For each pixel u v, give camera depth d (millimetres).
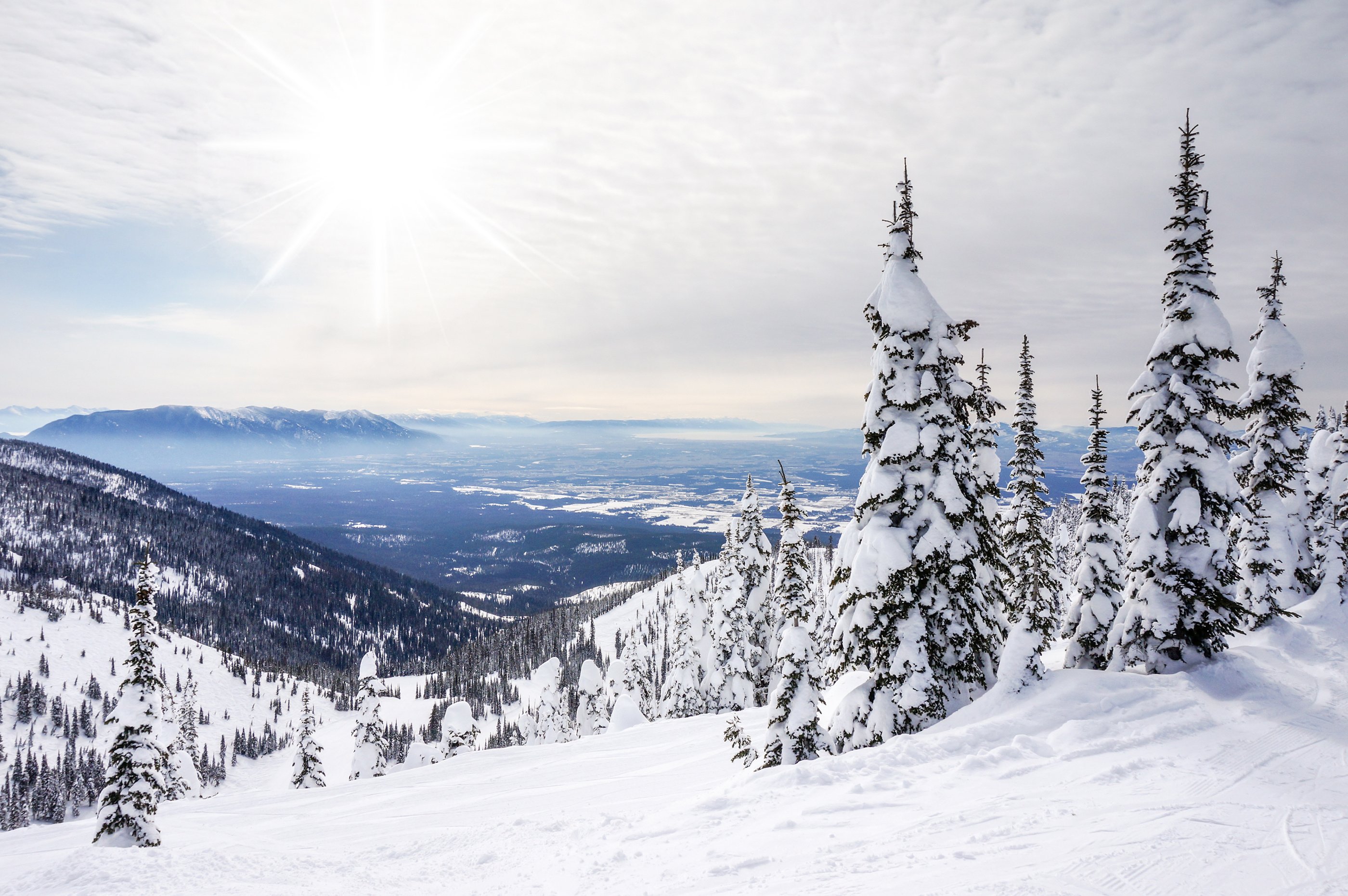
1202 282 20859
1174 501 20812
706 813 13055
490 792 28250
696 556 53281
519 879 11445
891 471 19672
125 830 24484
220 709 198500
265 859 14141
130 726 25359
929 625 18953
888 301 19281
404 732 164125
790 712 20234
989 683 19062
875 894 8719
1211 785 11953
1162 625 19844
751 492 45094
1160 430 21156
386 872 12898
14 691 186250
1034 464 34156
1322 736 14562
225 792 149625
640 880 10344
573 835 13281
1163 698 16953
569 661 167250
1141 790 11844
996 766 13578
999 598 20234
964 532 19172
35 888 13039
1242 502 19625
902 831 10789
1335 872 8586
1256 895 8102
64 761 154500
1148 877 8625
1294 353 27562
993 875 8922
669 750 32656
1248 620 26828
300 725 55062
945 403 19219
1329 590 27875
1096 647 25750
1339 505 33219
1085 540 27156
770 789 13758
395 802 28969
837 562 20656
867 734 18812
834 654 20328
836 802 12469
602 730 66125
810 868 9805
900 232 20000
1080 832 10133
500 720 149750
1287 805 10930
